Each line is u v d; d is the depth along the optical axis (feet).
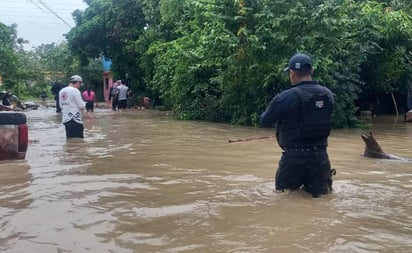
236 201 16.21
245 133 39.78
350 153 27.91
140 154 27.45
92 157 26.32
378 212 14.92
